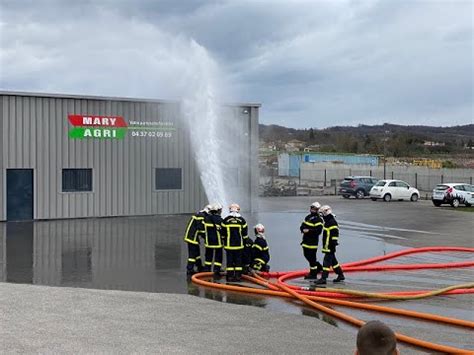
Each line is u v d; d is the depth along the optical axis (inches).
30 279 521.7
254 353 312.5
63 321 364.2
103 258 641.6
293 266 606.5
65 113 1045.8
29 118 1018.7
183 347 316.8
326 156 3083.2
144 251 691.4
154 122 1119.0
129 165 1099.9
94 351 301.9
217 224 550.6
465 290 483.5
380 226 999.0
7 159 1003.3
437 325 387.9
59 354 294.8
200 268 562.6
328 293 462.0
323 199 1756.9
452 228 972.6
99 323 362.6
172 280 525.0
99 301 428.1
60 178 1043.3
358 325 378.3
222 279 534.0
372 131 4345.5
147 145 1114.1
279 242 782.5
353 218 1137.4
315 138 4148.6
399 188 1716.3
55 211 1040.2
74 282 509.4
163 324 367.9
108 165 1082.1
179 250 700.0
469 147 4190.5
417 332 370.0
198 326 366.0
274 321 387.2
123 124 1091.9
